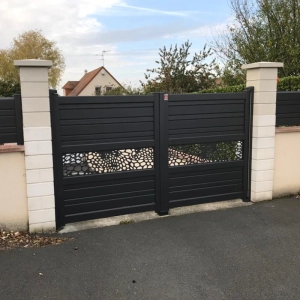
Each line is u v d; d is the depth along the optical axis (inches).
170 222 154.3
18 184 139.8
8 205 139.8
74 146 148.5
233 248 125.0
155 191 166.2
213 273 106.3
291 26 353.4
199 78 585.0
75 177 151.3
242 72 423.5
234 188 184.7
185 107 166.2
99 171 156.6
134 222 154.6
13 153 137.2
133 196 163.6
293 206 175.0
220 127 174.7
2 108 134.3
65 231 144.6
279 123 185.2
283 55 355.3
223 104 173.9
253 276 104.1
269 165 183.0
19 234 140.2
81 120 148.3
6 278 103.3
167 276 104.7
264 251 122.0
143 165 163.8
